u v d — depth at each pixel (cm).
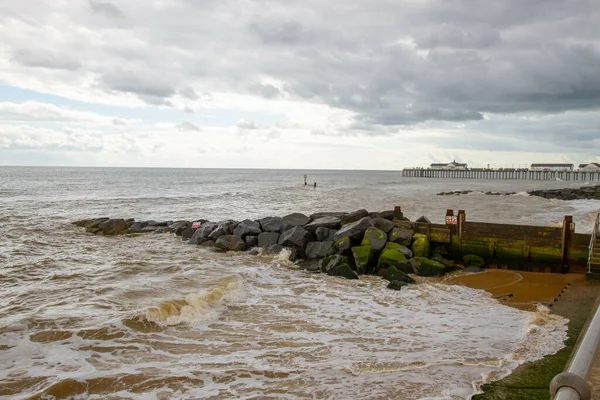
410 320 1012
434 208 3909
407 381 651
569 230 1538
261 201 4550
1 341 829
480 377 658
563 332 884
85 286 1259
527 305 1150
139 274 1443
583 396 170
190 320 988
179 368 724
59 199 4456
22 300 1109
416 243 1694
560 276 1502
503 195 5969
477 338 870
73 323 927
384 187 7956
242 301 1170
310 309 1105
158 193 5616
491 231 1658
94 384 665
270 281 1419
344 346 828
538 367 691
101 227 2469
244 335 900
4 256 1742
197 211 3603
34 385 664
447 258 1730
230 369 716
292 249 1789
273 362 747
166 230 2430
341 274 1491
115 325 909
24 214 3209
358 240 1777
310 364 734
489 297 1242
